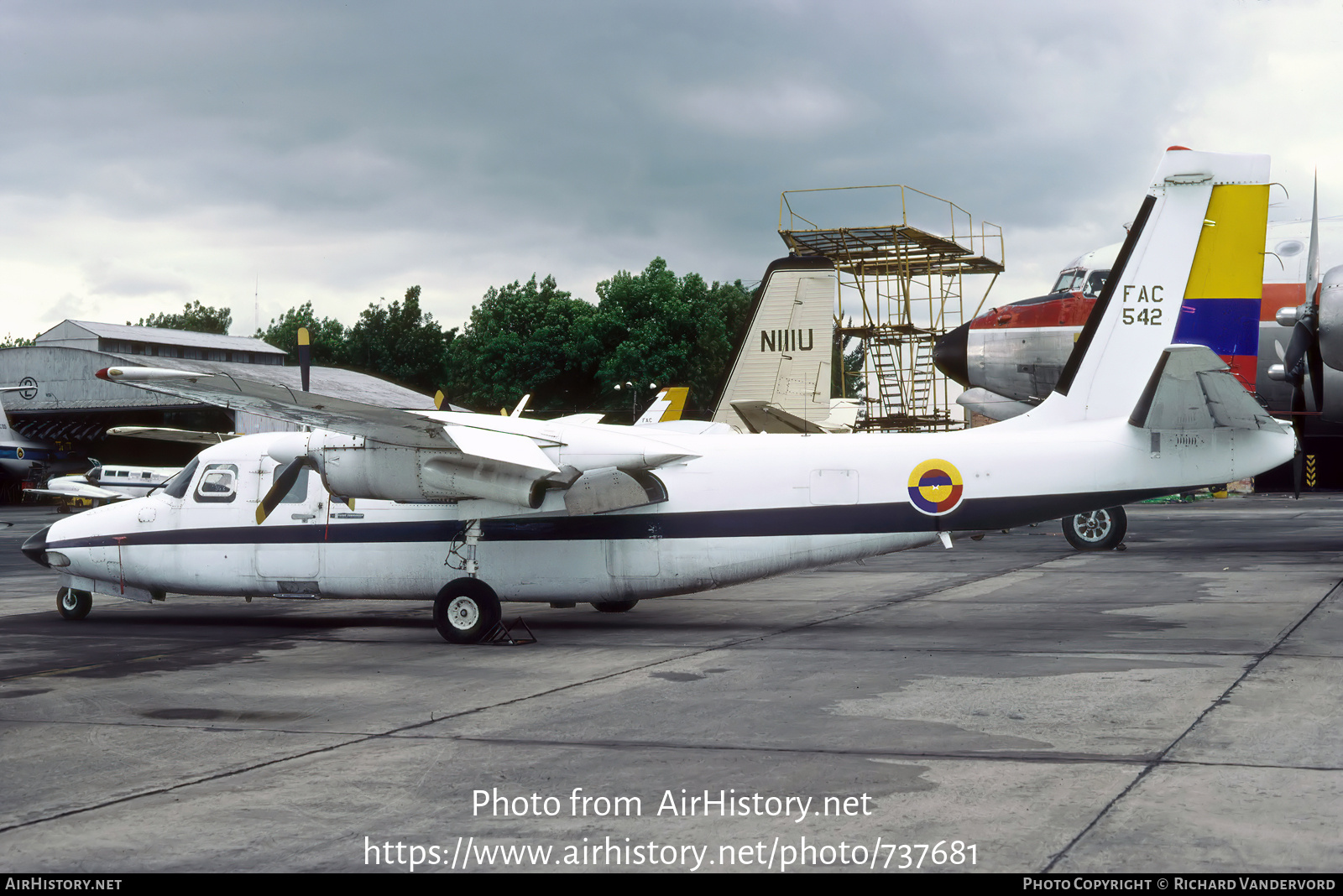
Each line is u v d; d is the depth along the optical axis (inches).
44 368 2327.8
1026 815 206.7
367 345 3014.3
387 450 466.0
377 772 249.0
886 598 581.0
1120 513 811.4
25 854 197.0
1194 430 447.8
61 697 346.6
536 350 2682.1
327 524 498.9
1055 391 471.2
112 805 225.6
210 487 520.7
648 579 474.3
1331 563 679.1
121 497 1450.5
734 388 952.3
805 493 465.7
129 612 595.5
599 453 471.5
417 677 374.3
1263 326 870.4
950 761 246.8
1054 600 549.0
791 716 298.0
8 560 985.5
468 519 481.4
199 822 213.9
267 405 429.7
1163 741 258.7
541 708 317.1
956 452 461.1
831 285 935.7
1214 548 812.6
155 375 387.2
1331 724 270.8
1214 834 192.9
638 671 375.9
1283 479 1998.0
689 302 2736.2
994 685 333.7
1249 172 468.1
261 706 328.5
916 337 1107.9
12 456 2324.1
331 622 539.8
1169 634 423.2
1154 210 469.1
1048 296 893.8
